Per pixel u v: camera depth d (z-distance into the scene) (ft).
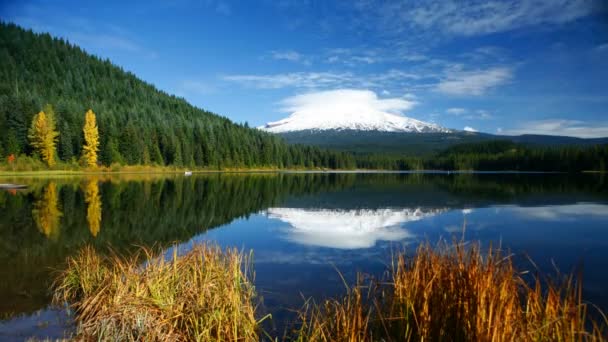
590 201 84.58
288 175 246.06
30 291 25.73
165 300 20.03
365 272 31.27
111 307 19.12
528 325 14.33
